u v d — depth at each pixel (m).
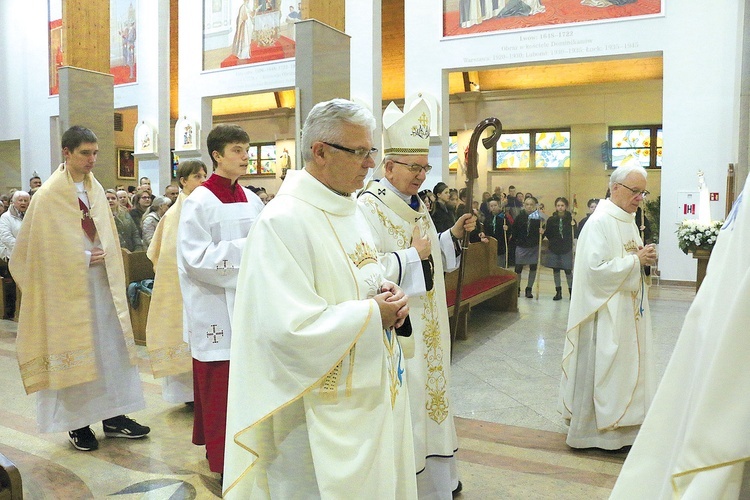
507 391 5.14
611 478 3.42
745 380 1.15
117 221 8.28
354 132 1.91
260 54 14.85
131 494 3.25
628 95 16.28
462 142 17.72
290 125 20.45
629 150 16.53
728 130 10.52
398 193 2.87
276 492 1.90
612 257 3.73
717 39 10.51
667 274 11.02
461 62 12.29
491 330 7.49
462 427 4.30
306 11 7.23
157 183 16.12
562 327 7.63
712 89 10.59
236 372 1.86
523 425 4.34
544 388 5.21
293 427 1.88
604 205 3.89
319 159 1.95
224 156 3.39
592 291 3.72
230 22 15.12
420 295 2.65
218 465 3.26
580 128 16.80
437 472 2.86
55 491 3.29
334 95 7.59
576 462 3.66
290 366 1.77
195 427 3.55
